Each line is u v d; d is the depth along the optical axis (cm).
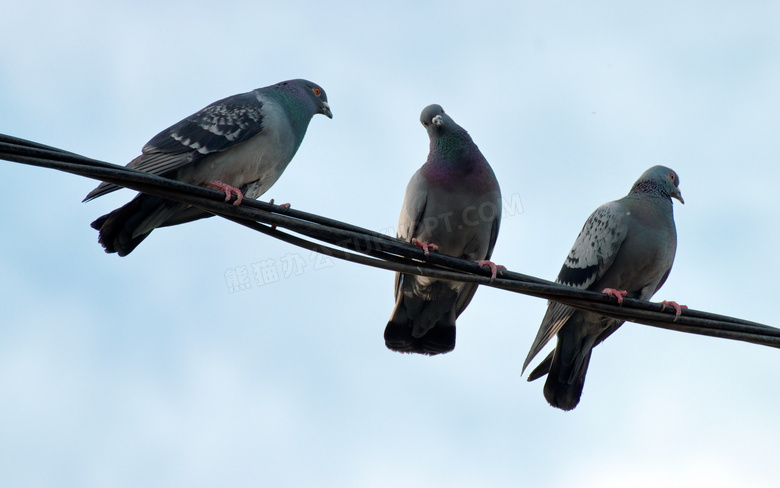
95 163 750
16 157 720
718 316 915
